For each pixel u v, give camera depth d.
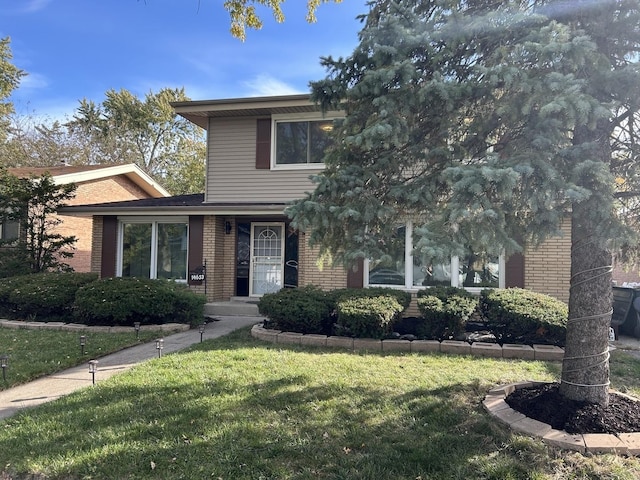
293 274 11.60
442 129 4.02
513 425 3.69
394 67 3.76
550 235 3.46
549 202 3.13
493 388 4.69
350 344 6.93
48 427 3.88
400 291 8.38
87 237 16.69
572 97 3.12
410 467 3.15
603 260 3.95
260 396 4.52
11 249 11.72
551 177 3.10
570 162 3.33
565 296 8.72
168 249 12.00
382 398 4.48
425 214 4.14
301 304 7.49
